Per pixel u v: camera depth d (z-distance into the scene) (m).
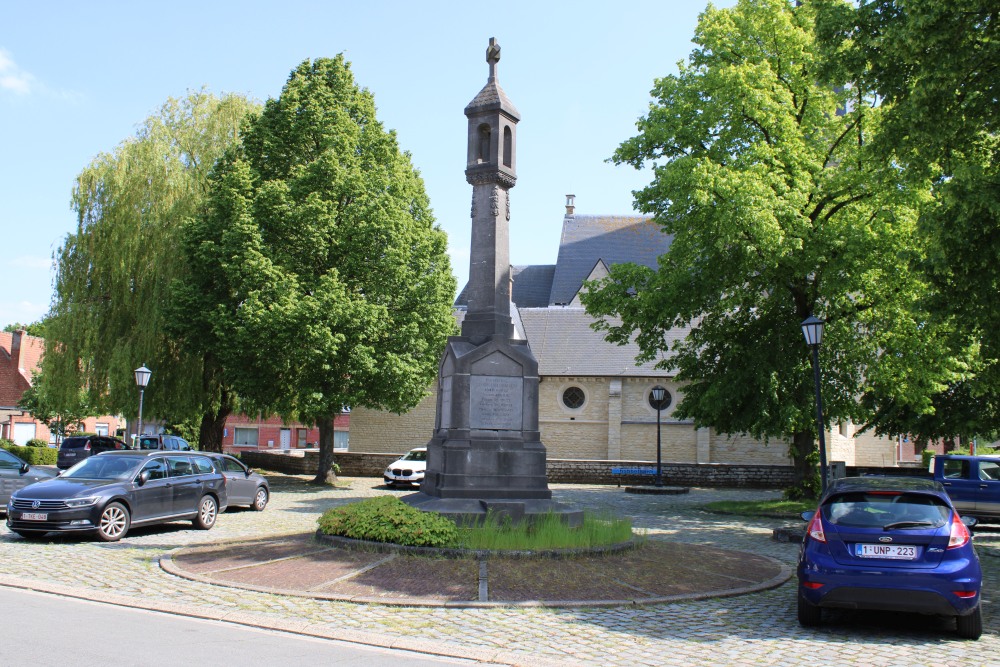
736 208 19.06
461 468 13.37
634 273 23.44
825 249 20.03
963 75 12.84
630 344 42.44
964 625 8.29
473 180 14.59
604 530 12.34
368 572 10.25
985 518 19.47
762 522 19.97
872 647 7.92
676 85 23.11
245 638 7.44
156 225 29.75
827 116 22.97
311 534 13.16
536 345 43.56
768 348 22.05
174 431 50.75
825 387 21.78
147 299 29.47
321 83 29.62
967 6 12.18
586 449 41.44
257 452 39.09
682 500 26.58
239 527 16.77
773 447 39.62
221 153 32.03
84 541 14.16
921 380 21.59
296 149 29.20
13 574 10.66
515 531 11.67
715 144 22.56
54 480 14.94
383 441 43.03
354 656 6.93
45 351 29.91
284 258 27.12
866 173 20.16
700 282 22.09
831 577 8.35
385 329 28.11
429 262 29.81
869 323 22.05
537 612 8.87
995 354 14.05
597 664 6.99
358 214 27.56
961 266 13.03
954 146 13.99
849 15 14.27
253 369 27.12
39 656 6.45
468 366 13.64
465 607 8.97
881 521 8.47
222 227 27.70
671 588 10.23
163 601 8.97
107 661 6.38
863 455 45.59
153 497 15.30
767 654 7.53
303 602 9.06
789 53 22.36
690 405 23.84
